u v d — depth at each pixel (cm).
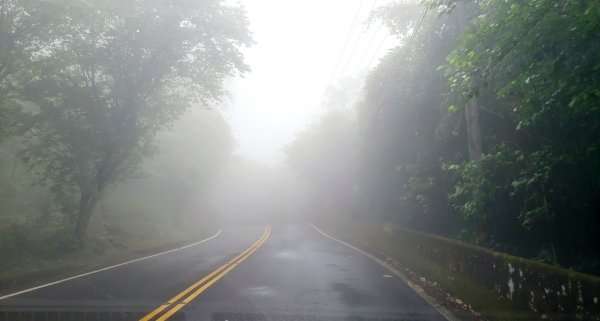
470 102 1122
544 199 953
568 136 896
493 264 909
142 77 2050
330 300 946
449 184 1515
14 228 1798
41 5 1477
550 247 1022
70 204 2020
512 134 1111
